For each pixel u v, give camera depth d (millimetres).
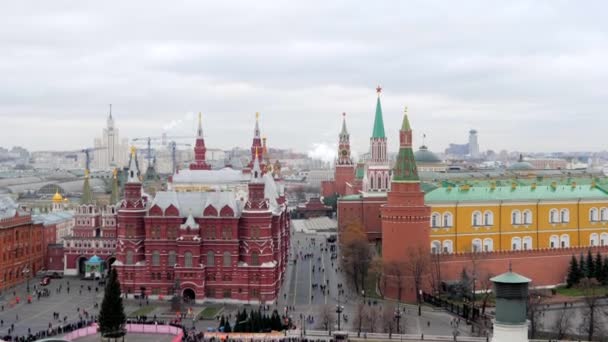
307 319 174500
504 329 74938
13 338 154000
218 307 193125
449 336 153000
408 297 195125
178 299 185500
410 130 198875
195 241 197625
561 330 155875
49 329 161500
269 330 158000
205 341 148000
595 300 170625
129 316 177500
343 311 182625
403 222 196625
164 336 155250
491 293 195625
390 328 153000
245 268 198375
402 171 198375
